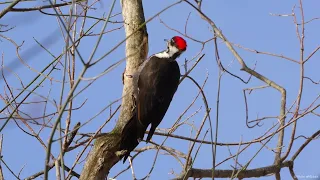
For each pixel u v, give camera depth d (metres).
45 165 6.75
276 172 11.09
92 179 9.95
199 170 10.66
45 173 6.74
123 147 10.14
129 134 10.30
